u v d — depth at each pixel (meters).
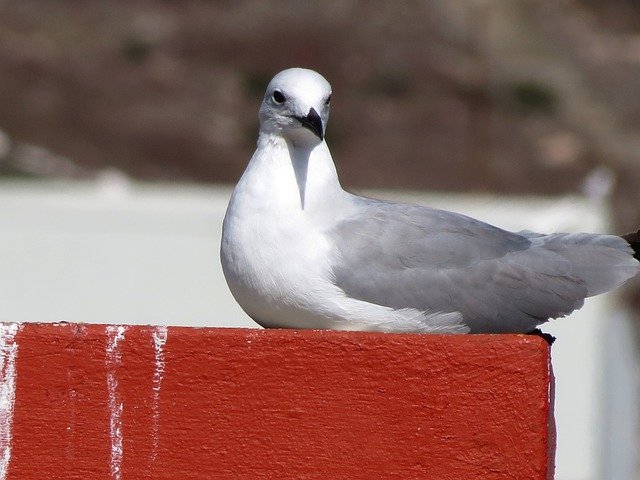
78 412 6.21
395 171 32.97
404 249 7.23
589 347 14.09
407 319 7.18
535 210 14.27
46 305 13.82
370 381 6.10
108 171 30.39
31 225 13.82
